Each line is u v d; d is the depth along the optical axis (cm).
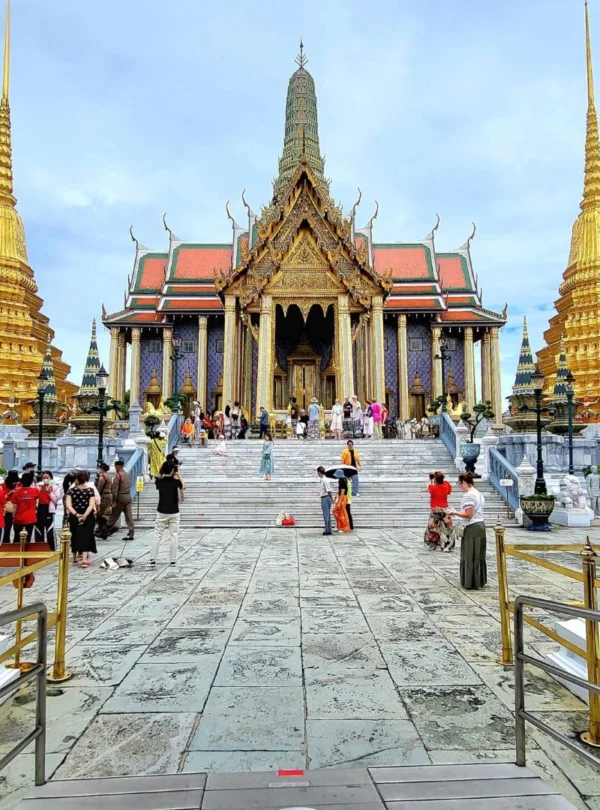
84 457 2062
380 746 406
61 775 370
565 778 370
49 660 577
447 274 4725
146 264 4712
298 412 3359
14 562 608
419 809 324
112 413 2758
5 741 416
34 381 3462
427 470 2228
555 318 3759
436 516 1229
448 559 1112
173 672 544
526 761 387
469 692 500
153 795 338
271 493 1862
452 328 4472
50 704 475
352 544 1309
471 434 2283
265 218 3634
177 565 1062
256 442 2481
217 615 731
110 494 1387
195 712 460
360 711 462
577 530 1571
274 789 344
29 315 3722
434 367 4366
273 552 1201
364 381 3478
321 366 4047
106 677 532
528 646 615
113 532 1480
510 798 336
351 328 3503
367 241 4638
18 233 3859
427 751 400
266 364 3312
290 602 794
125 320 4341
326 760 388
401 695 493
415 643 625
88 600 811
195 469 2170
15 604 795
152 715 455
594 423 2775
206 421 2978
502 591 575
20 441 2211
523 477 1681
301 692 498
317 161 5056
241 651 600
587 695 475
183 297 4328
